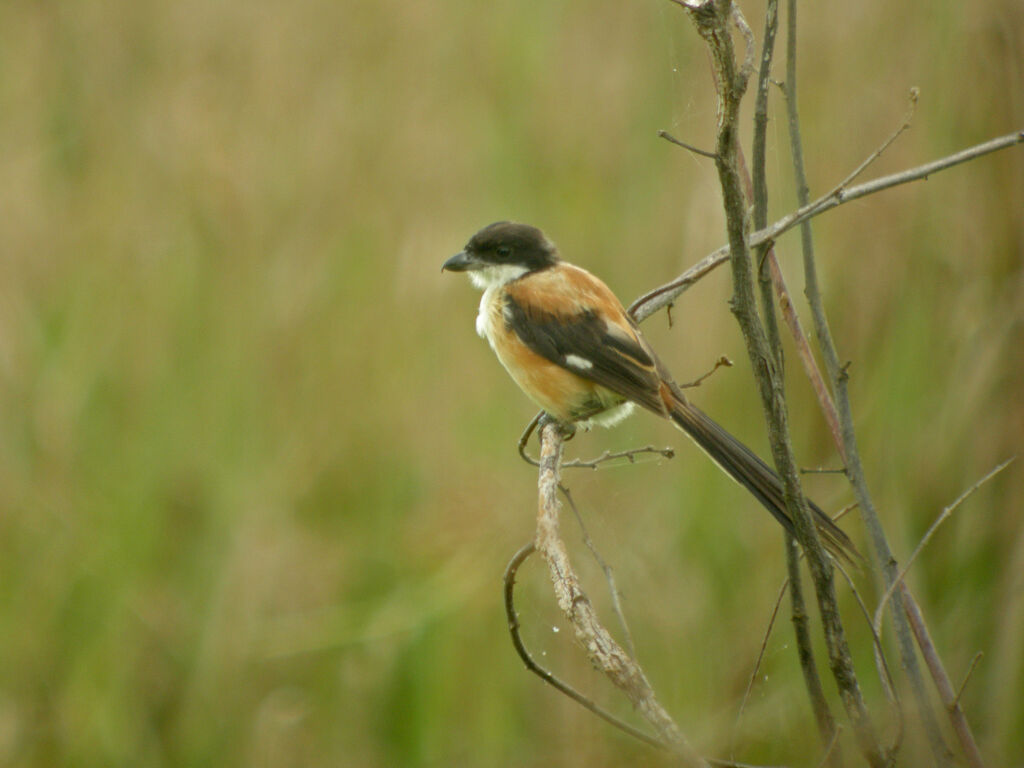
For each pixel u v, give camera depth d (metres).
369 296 11.18
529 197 11.23
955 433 9.34
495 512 10.00
